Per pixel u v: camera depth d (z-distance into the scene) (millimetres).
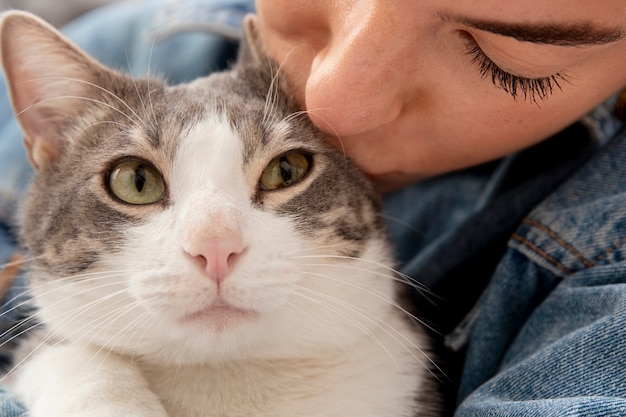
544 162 372
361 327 330
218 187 302
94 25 506
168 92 339
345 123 291
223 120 317
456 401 345
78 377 307
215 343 305
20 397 317
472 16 255
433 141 312
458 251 362
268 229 304
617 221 307
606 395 262
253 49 361
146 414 296
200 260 290
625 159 325
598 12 248
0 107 472
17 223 380
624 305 274
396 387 331
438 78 285
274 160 318
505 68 273
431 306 372
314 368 326
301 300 312
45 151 349
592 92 289
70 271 317
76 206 317
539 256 320
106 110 338
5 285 395
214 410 319
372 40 271
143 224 306
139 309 305
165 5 487
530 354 301
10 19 338
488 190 404
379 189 370
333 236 323
